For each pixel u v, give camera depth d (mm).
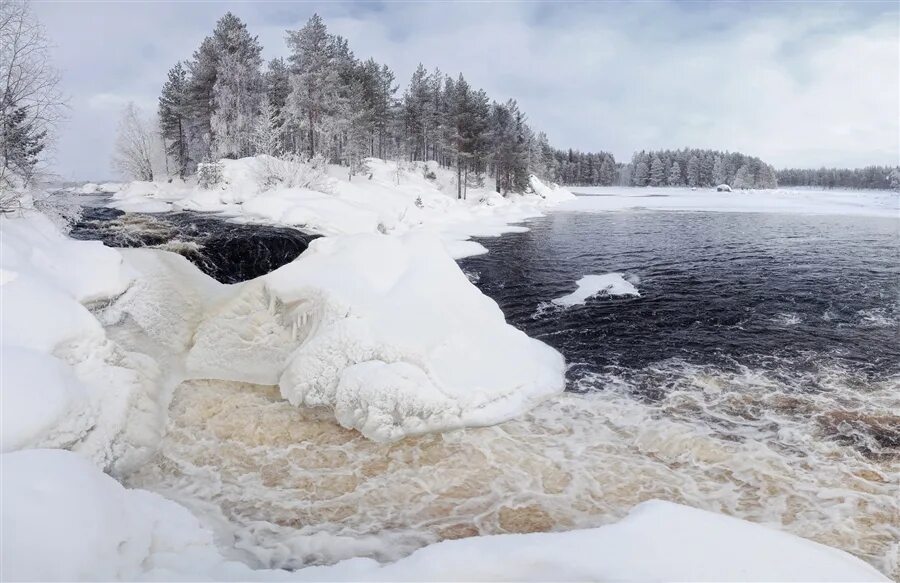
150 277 10188
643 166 122812
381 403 7859
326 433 7910
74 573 3873
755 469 7062
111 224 20438
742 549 4336
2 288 6832
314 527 5992
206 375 9422
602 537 4516
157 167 52000
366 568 4402
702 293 16375
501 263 21703
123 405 7293
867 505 6316
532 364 9828
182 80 48750
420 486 6746
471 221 37719
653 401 9062
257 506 6344
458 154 50062
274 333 9758
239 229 20734
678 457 7367
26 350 6324
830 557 4305
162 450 7418
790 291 16406
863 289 16531
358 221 24906
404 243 10797
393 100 60906
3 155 12523
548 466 7168
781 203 57062
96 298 8617
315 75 42438
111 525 4504
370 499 6492
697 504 6363
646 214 44125
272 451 7465
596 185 123500
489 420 8211
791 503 6367
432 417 7957
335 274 9633
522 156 55500
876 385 9586
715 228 33156
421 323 9016
